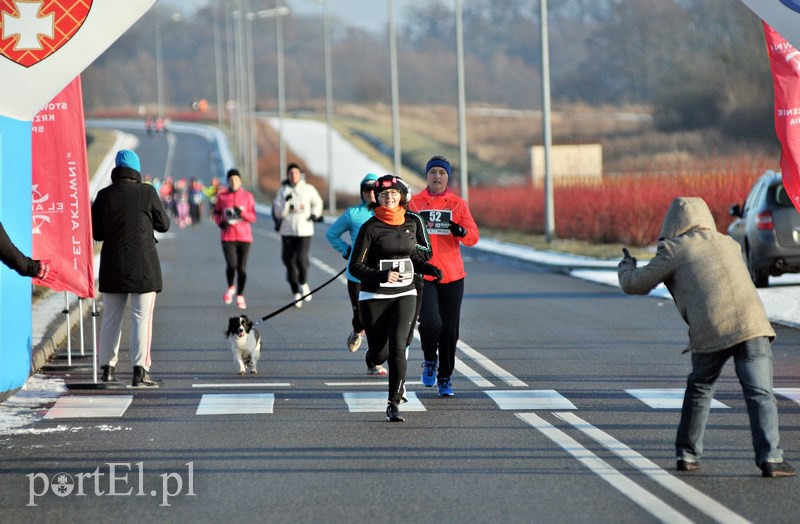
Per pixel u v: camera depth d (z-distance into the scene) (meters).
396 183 24.16
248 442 21.81
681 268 19.28
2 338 25.81
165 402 26.09
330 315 43.22
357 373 30.03
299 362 31.97
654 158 197.50
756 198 50.78
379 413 24.62
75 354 33.12
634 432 22.36
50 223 28.30
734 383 27.75
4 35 25.52
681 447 19.23
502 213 107.25
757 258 48.66
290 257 46.81
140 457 20.64
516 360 31.89
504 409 24.88
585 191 90.50
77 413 24.78
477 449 21.00
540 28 82.62
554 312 43.72
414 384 28.28
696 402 19.16
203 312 44.28
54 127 28.28
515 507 17.00
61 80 25.81
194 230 118.88
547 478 18.80
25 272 23.81
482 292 51.94
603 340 35.78
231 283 45.78
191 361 32.31
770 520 16.19
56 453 21.00
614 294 50.47
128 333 38.84
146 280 27.83
